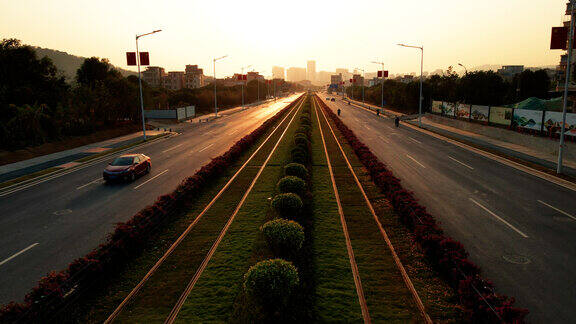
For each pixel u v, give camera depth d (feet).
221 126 159.63
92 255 29.86
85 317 25.25
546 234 38.75
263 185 59.67
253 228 40.96
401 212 42.16
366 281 29.32
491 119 119.75
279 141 108.88
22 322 22.44
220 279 29.86
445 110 162.61
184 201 49.62
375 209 47.01
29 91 124.77
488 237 38.11
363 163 74.69
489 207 47.67
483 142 102.68
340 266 31.86
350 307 25.66
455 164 75.41
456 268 28.07
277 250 32.12
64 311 25.07
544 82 169.78
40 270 32.42
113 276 30.86
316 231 40.01
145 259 34.01
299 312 24.39
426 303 26.05
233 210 47.62
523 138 95.81
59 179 67.36
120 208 49.62
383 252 34.65
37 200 53.83
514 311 21.49
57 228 42.39
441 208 47.29
